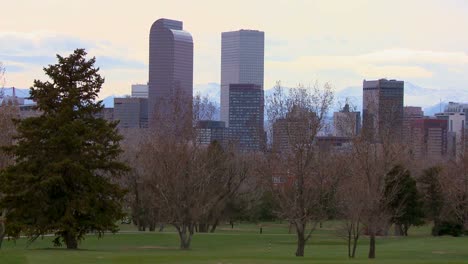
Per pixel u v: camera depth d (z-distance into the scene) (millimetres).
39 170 62250
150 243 83875
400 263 46906
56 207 62000
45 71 71188
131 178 103312
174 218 78312
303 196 63125
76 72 64750
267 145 83438
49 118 61781
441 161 137000
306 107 69938
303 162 63750
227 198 105562
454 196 82938
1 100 84000
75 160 62312
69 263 45844
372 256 62469
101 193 64375
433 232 113000
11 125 73688
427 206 111625
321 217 66938
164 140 82938
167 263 45969
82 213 61844
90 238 87250
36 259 48594
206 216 101375
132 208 109562
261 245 85000
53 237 85250
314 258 54906
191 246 81812
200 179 78500
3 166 70750
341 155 71688
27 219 62000
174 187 75625
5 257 47812
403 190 100000
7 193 61656
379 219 63844
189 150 82812
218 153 98688
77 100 63312
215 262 46875
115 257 51281
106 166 65375
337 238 95375
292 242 89750
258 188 114188
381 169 63312
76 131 62562
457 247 82625
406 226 112312
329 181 64750
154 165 81375
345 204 64125
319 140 79125
